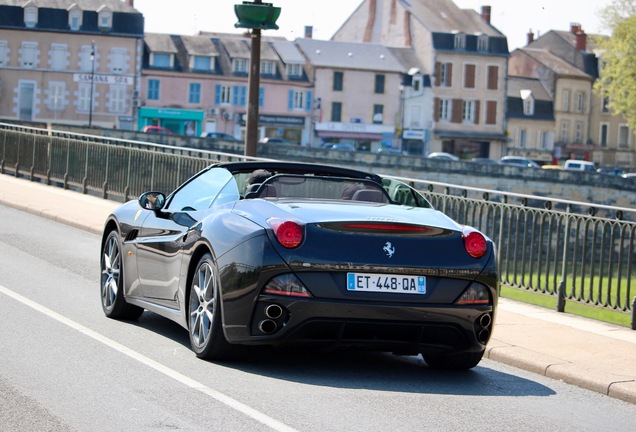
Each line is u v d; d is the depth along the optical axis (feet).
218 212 31.48
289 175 32.73
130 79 350.02
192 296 31.27
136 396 25.58
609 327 42.91
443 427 24.54
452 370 32.40
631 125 288.71
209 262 30.25
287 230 28.27
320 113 374.22
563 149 428.15
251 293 28.40
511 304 48.34
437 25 407.03
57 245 61.31
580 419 26.78
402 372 31.30
